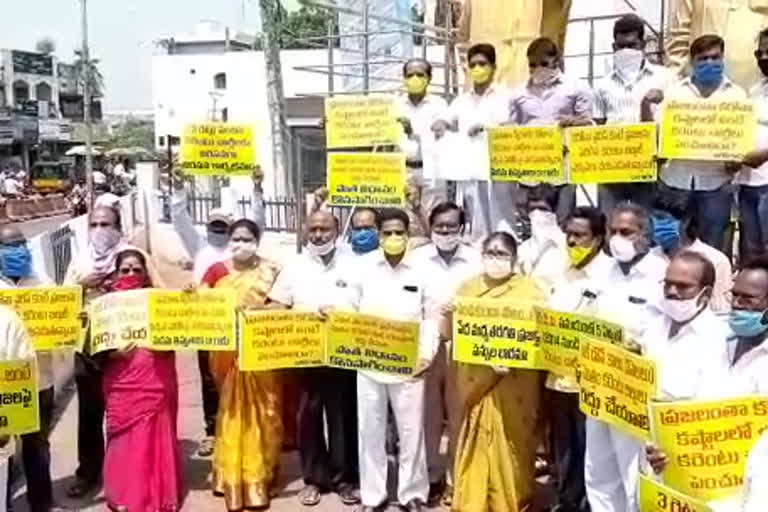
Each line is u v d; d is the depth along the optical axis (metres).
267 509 6.73
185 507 6.75
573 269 6.05
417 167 8.27
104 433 7.09
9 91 67.38
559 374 5.71
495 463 6.11
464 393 6.16
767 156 6.51
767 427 4.29
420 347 6.31
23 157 66.44
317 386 6.85
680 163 6.79
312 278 6.75
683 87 6.67
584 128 6.60
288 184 15.21
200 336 6.45
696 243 6.12
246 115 30.98
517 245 6.43
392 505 6.73
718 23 7.98
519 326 5.89
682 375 4.83
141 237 14.93
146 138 70.75
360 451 6.58
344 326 6.45
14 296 6.20
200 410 9.26
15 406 5.58
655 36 10.41
